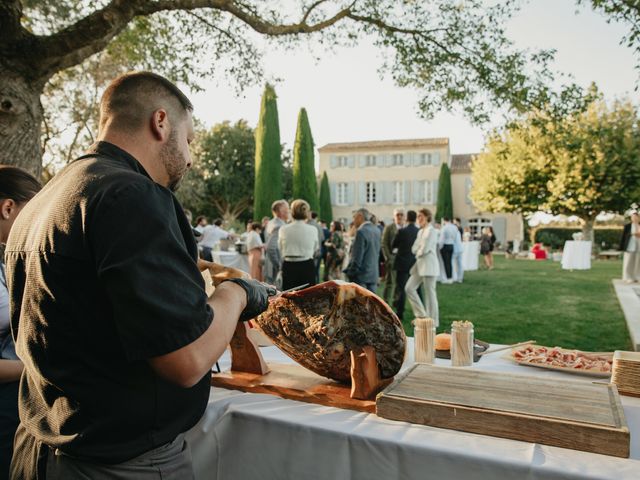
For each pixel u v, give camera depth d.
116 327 0.86
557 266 16.91
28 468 0.99
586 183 22.38
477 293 9.20
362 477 1.23
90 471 0.92
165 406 0.97
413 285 5.96
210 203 32.84
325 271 9.32
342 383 1.60
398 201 36.03
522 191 25.34
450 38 5.20
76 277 0.86
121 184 0.85
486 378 1.48
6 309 1.44
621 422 1.13
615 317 6.64
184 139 1.08
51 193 0.96
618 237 27.31
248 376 1.69
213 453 1.46
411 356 1.97
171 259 0.83
